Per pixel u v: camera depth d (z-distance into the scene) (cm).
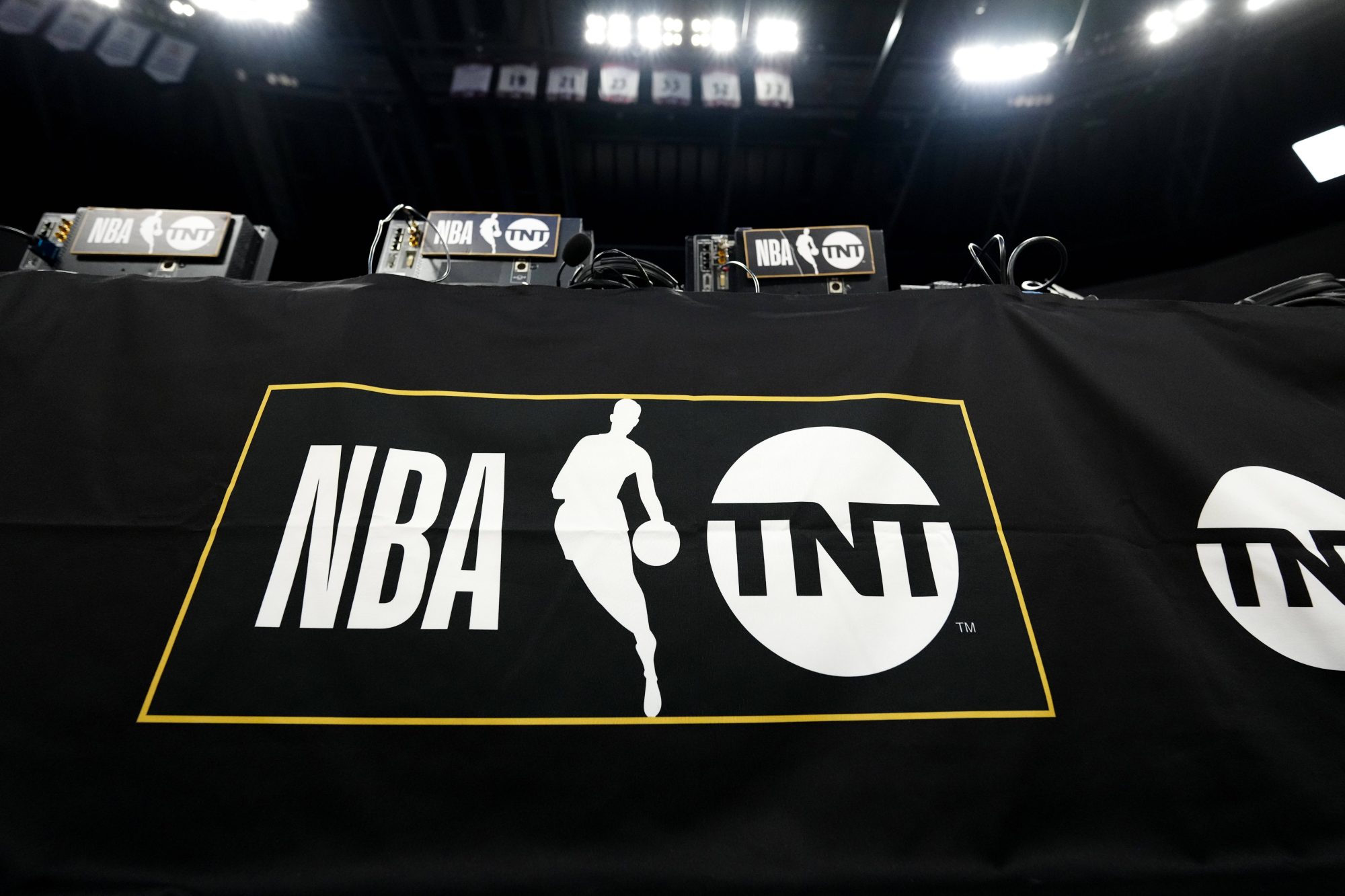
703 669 124
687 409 150
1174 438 150
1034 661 128
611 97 808
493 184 966
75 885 103
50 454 137
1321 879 111
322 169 902
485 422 145
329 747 114
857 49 816
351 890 104
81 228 210
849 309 167
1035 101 812
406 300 159
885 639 128
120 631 121
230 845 107
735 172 955
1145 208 866
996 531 140
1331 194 691
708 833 112
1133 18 732
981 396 156
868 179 944
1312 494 146
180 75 751
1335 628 133
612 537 135
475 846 109
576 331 158
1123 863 112
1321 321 170
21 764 110
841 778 117
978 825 114
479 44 802
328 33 769
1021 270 972
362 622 124
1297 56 697
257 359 150
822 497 141
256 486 135
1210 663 128
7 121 745
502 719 118
